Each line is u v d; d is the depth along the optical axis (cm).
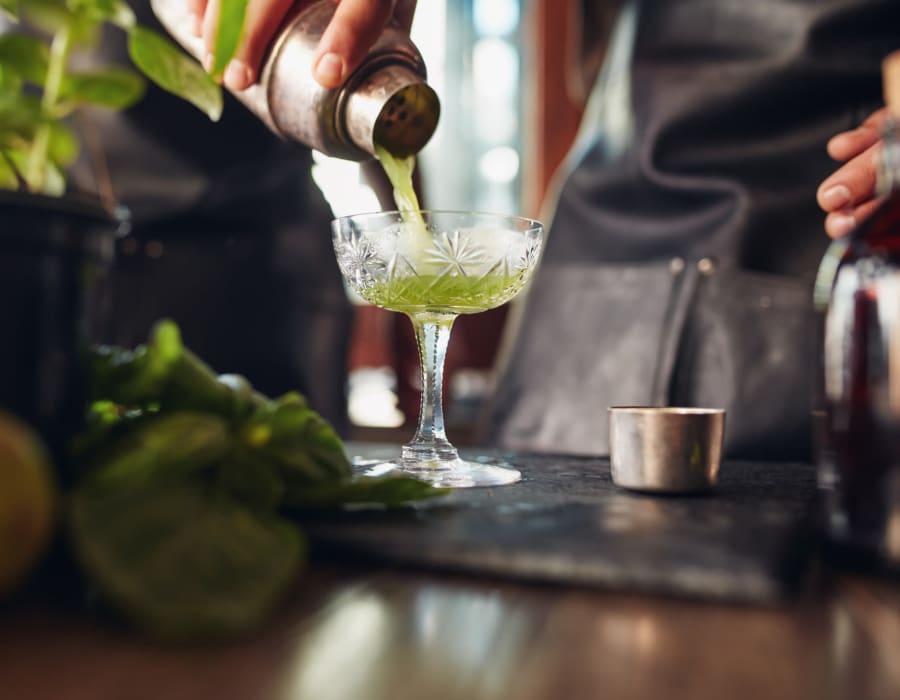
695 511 37
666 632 27
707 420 40
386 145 51
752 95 69
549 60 154
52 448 32
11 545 25
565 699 22
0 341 31
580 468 49
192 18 47
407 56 48
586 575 30
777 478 46
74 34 36
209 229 76
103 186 40
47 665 24
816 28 68
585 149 80
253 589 27
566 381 75
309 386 80
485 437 79
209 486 32
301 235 79
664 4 73
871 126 47
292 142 50
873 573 31
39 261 31
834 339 32
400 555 32
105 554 26
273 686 23
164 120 72
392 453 56
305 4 47
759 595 29
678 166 71
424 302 48
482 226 47
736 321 69
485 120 204
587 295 75
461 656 25
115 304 75
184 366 35
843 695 22
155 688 22
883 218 31
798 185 70
